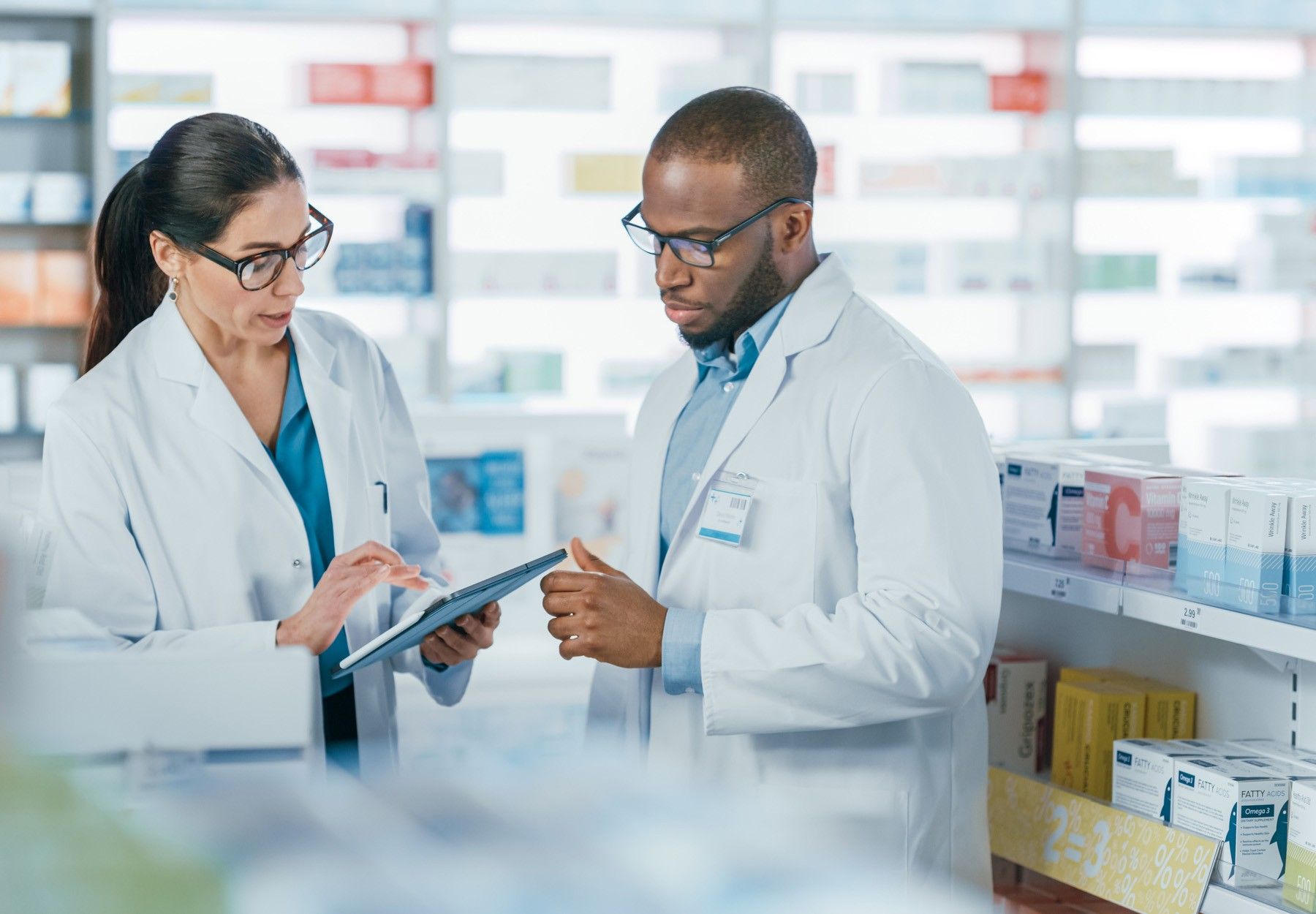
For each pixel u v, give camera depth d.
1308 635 1.60
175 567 1.83
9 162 4.66
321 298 4.73
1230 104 5.33
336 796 0.52
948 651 1.59
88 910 0.42
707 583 1.80
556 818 0.52
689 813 0.54
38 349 4.71
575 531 4.05
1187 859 1.73
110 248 1.91
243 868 0.45
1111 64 5.61
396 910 0.44
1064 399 5.32
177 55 4.77
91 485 1.77
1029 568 2.10
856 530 1.67
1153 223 5.53
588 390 5.14
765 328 1.79
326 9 4.65
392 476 2.15
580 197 4.94
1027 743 2.27
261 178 1.69
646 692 1.91
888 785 1.73
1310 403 5.52
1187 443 5.66
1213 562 1.81
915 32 5.35
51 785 0.45
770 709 1.62
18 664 0.45
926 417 1.64
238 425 1.85
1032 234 5.38
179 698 0.62
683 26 5.14
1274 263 5.41
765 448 1.75
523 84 4.78
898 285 5.22
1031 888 2.11
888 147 5.33
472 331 5.04
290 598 1.89
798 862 0.51
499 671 3.77
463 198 4.93
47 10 4.46
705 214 1.64
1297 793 1.68
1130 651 2.19
